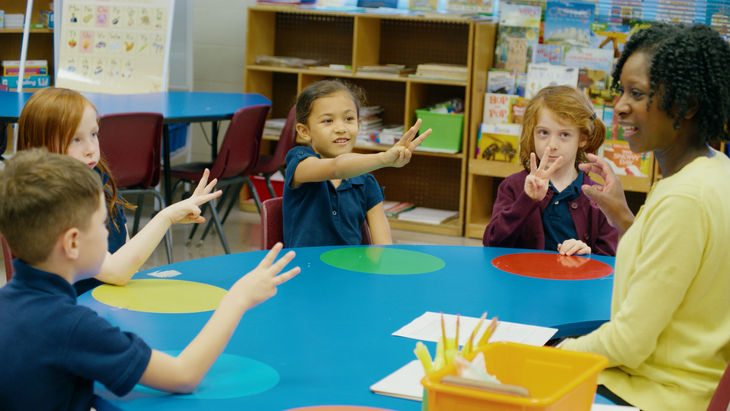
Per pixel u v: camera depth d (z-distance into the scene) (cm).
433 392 103
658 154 157
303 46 566
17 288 122
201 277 188
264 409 120
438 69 500
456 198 549
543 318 170
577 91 252
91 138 203
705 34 145
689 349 149
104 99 464
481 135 496
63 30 534
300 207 251
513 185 256
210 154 627
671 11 475
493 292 187
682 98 145
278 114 577
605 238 254
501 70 500
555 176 254
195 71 610
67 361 117
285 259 137
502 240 236
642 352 147
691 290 147
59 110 196
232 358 139
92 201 125
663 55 145
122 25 529
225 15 594
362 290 184
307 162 241
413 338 153
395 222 527
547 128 248
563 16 491
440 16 493
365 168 218
